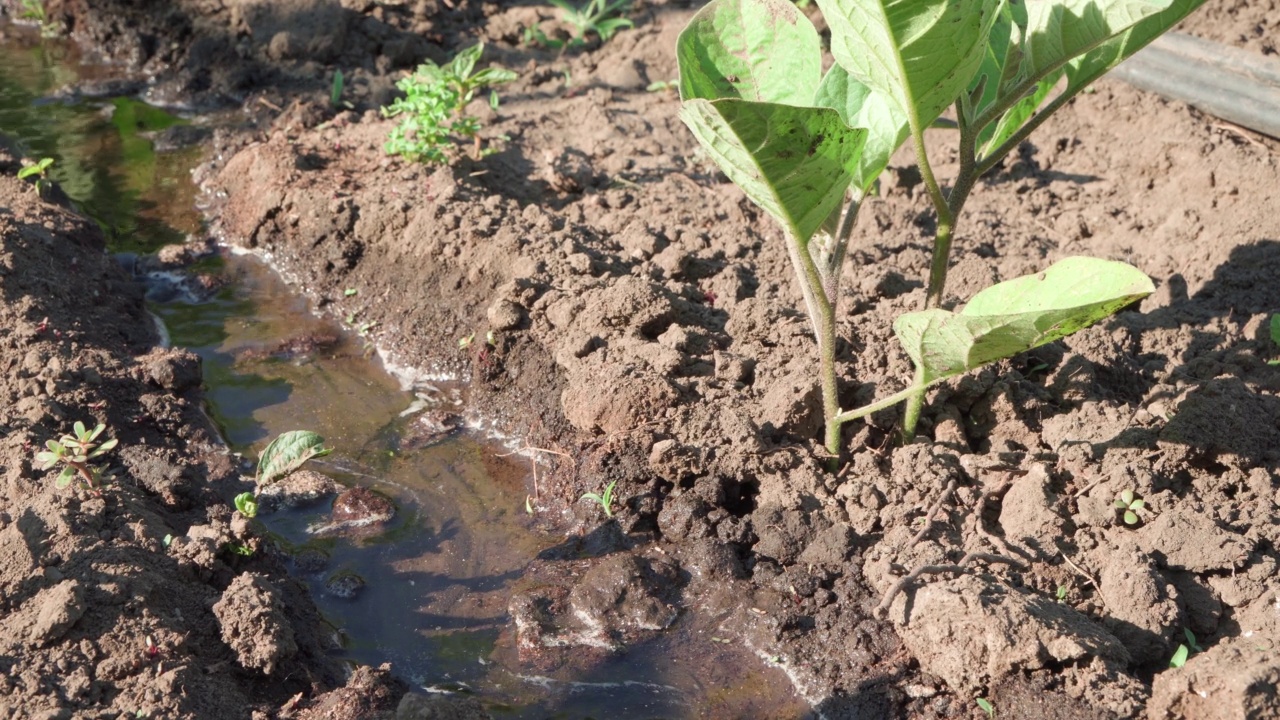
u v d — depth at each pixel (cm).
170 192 145
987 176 138
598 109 148
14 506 108
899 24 94
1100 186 134
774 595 107
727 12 105
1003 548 105
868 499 108
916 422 110
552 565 111
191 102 158
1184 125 135
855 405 113
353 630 107
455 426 122
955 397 113
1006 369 114
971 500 108
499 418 122
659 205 134
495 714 102
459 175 137
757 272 127
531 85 154
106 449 109
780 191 97
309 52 159
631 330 120
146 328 129
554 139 145
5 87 161
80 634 100
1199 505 105
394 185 136
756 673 104
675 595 108
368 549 112
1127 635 101
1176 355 117
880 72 98
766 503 110
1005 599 100
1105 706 97
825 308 104
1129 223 130
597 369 117
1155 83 140
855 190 105
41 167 135
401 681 104
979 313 100
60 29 175
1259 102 133
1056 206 134
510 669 105
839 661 103
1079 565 104
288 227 137
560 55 159
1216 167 130
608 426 115
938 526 107
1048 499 106
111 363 122
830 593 106
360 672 102
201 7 168
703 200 135
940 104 99
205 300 133
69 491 108
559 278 125
